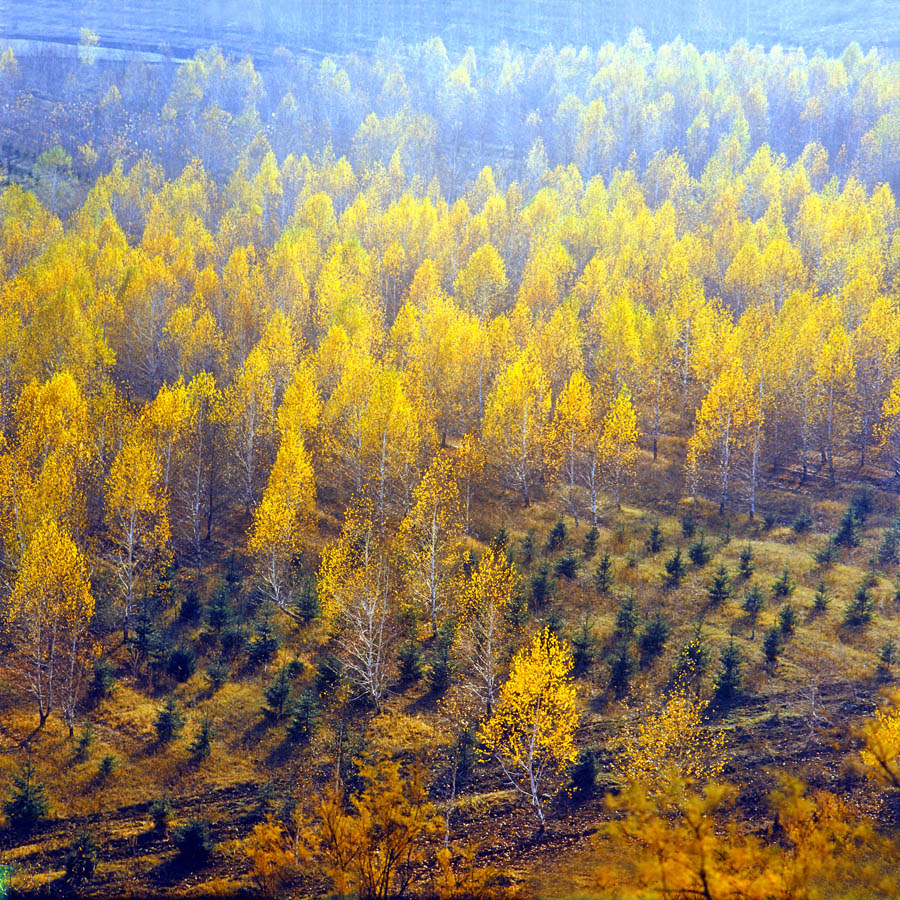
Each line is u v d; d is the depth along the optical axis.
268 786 29.38
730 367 56.38
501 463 54.09
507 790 29.61
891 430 52.75
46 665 35.81
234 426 52.12
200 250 87.44
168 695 35.00
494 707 32.84
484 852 26.69
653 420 62.88
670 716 30.00
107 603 40.91
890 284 73.12
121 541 41.78
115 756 31.08
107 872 26.41
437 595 39.47
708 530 48.28
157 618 40.31
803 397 56.62
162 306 69.62
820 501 51.03
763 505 51.75
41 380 57.44
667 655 35.56
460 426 61.97
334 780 29.94
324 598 36.56
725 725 31.19
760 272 76.31
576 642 35.97
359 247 84.31
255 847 26.72
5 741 31.59
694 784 27.98
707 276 84.19
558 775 29.95
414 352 61.75
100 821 28.45
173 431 48.56
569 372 63.28
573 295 75.81
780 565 42.53
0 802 28.59
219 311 71.19
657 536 45.69
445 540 44.91
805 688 32.53
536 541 46.62
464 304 77.31
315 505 48.72
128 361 69.50
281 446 46.28
